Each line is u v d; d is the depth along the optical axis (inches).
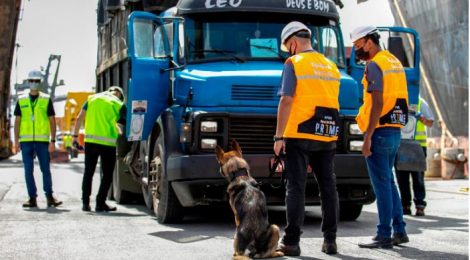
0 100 1494.8
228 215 391.9
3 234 306.5
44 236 300.7
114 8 446.3
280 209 431.5
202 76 335.0
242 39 358.3
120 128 416.2
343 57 372.8
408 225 341.7
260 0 361.7
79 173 865.5
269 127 328.2
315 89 249.8
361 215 396.5
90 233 310.7
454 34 784.3
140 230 322.0
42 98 432.1
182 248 267.7
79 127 423.8
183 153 332.5
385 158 263.4
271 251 240.7
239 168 246.7
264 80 331.0
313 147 250.4
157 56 363.9
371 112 258.2
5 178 726.5
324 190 255.3
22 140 427.5
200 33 357.1
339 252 256.1
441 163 746.2
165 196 342.3
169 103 358.9
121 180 458.3
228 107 329.1
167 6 396.8
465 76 768.3
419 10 837.8
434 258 242.1
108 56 494.3
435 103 819.4
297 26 254.8
